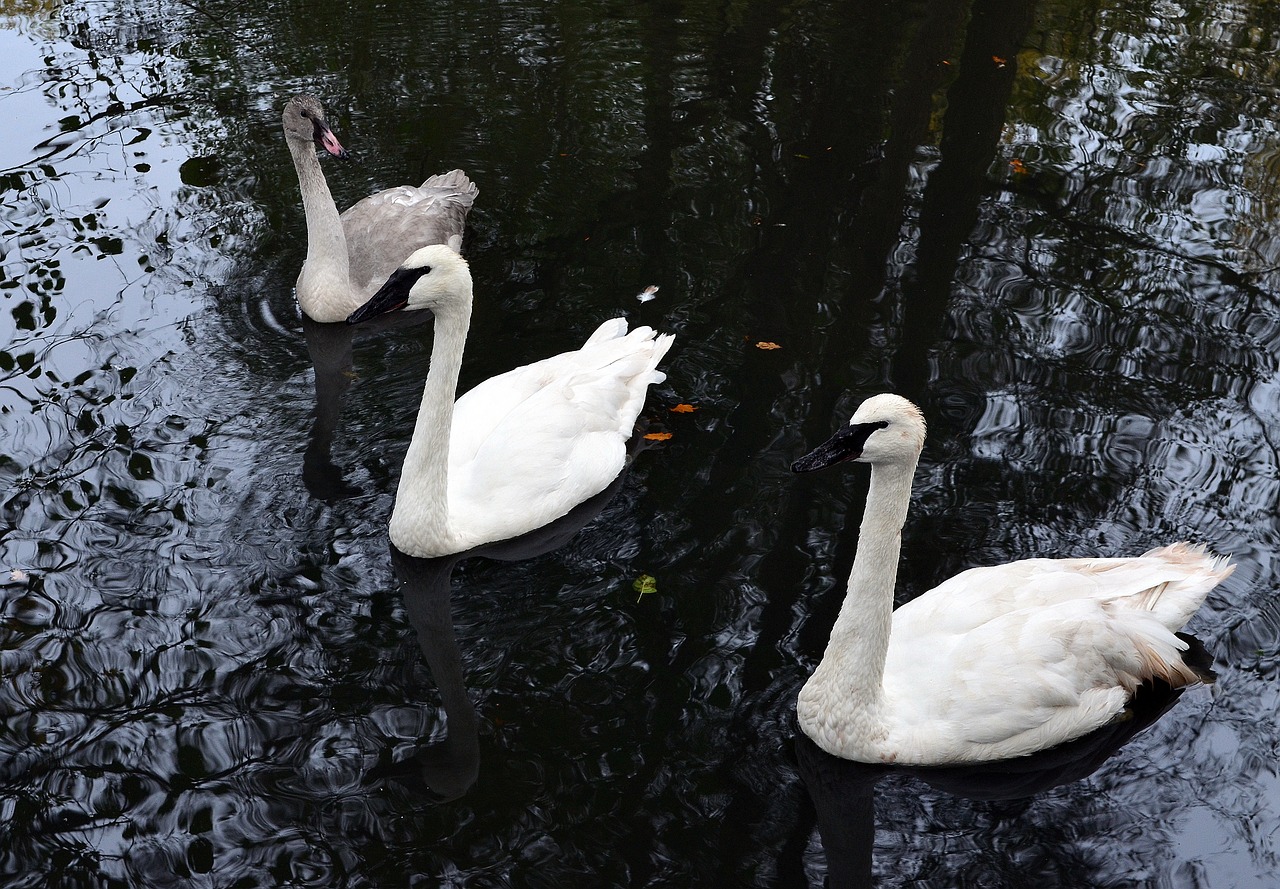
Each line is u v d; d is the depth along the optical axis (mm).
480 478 3871
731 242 4805
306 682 3418
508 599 3654
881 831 3152
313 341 4453
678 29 6273
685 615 3582
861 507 3861
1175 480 3926
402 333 4523
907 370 4270
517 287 4621
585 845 3098
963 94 5672
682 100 5645
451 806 3162
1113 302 4551
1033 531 3771
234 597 3604
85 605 3555
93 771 3217
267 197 5062
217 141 5328
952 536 3760
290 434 4078
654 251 4770
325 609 3598
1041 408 4145
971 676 3273
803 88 5727
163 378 4250
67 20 6340
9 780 3195
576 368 4125
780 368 4289
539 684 3424
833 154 5250
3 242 4766
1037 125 5484
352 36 6195
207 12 6457
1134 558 3477
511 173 5172
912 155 5246
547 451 3895
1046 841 3131
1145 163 5227
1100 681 3316
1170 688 3430
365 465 3992
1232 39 6305
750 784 3227
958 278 4637
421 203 4836
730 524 3824
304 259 4781
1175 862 3088
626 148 5293
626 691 3404
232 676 3420
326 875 3041
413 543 3732
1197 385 4242
